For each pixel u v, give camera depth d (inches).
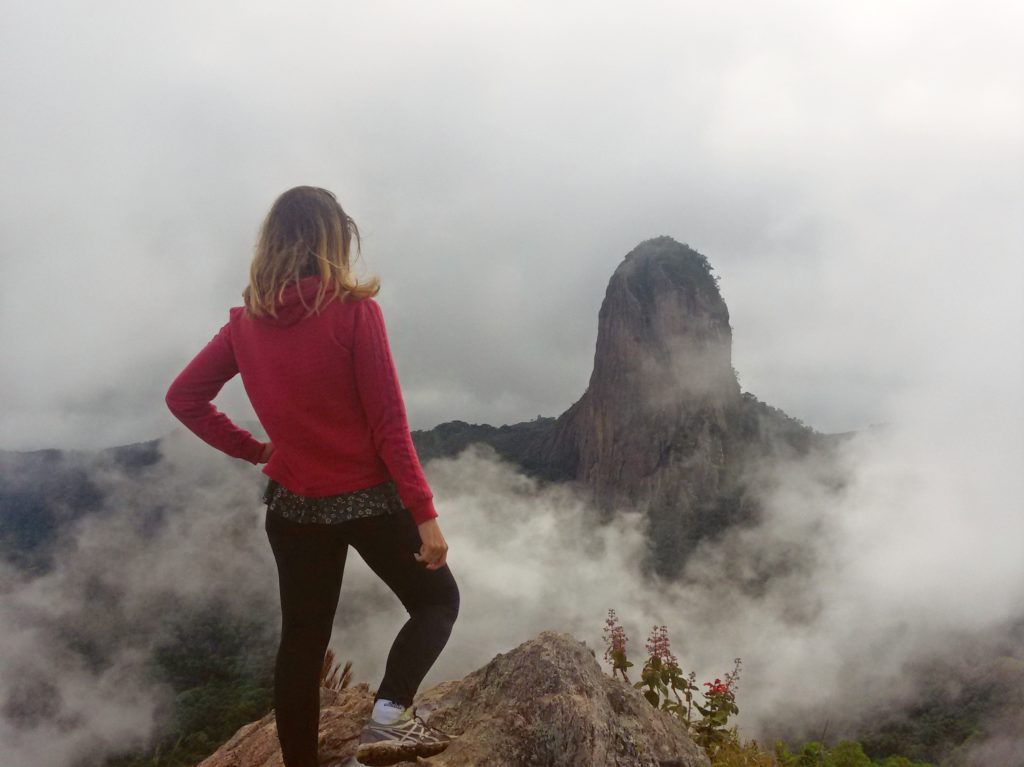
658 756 99.8
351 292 70.7
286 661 77.4
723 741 178.4
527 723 91.9
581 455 5408.5
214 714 2397.9
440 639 76.0
